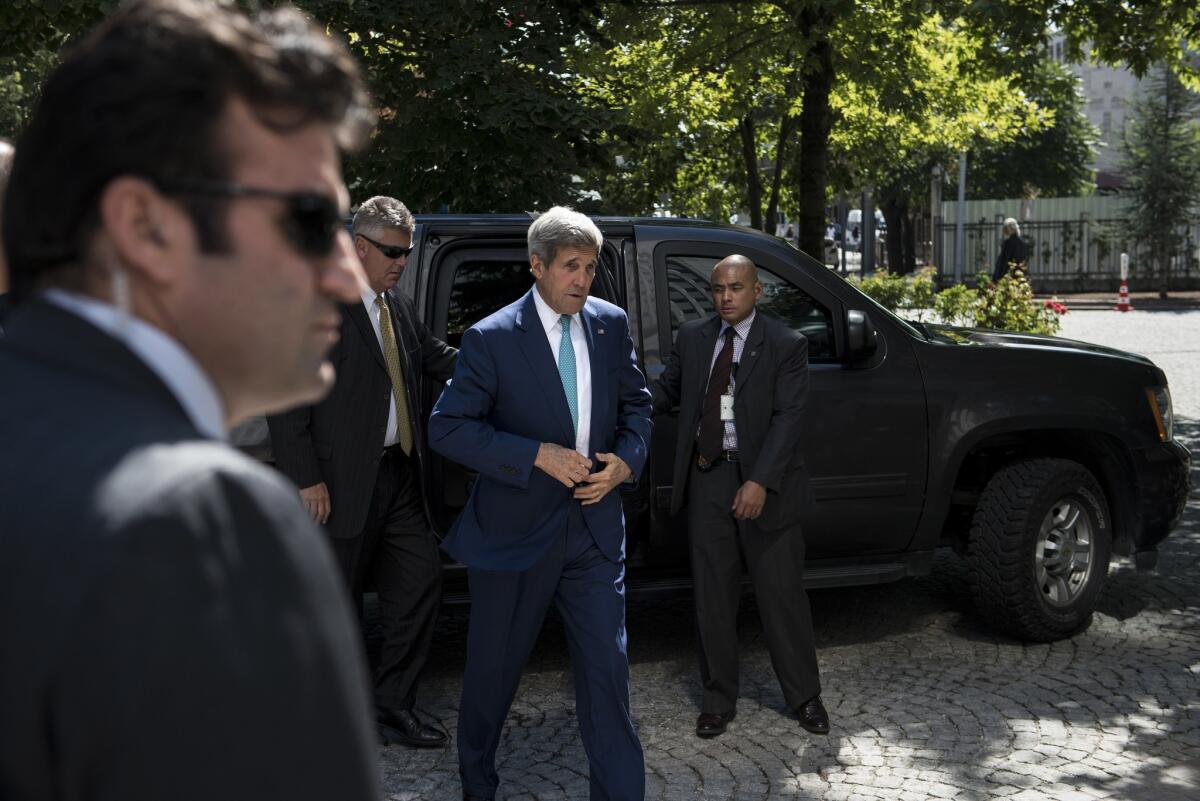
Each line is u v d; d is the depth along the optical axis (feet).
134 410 2.27
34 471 2.13
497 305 15.53
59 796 2.01
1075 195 127.54
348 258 2.68
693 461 13.82
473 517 11.51
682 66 38.93
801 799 11.95
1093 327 64.80
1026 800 11.84
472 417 11.30
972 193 127.85
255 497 2.16
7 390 2.29
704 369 13.66
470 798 11.62
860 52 36.22
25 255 2.37
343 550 12.86
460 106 25.13
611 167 27.37
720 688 13.71
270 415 12.31
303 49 2.49
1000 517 16.24
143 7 2.39
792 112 45.39
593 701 10.93
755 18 37.81
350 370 12.55
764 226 52.75
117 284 2.39
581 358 11.56
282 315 2.52
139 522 1.99
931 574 20.30
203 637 2.00
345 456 12.59
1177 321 68.13
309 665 2.15
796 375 13.33
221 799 2.01
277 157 2.45
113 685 1.94
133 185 2.32
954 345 16.63
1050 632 16.47
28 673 1.97
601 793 10.82
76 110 2.28
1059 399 16.56
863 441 15.84
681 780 12.48
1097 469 17.87
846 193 52.11
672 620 18.20
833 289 16.17
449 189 25.57
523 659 11.44
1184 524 23.12
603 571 11.27
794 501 13.47
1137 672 15.43
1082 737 13.38
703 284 15.96
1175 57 36.94
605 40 28.53
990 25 33.14
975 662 15.93
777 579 13.48
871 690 14.96
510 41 25.29
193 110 2.32
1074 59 37.04
